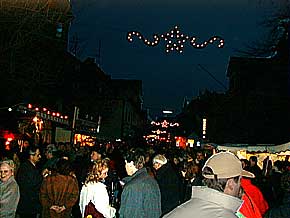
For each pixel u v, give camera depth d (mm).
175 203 10797
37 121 23203
